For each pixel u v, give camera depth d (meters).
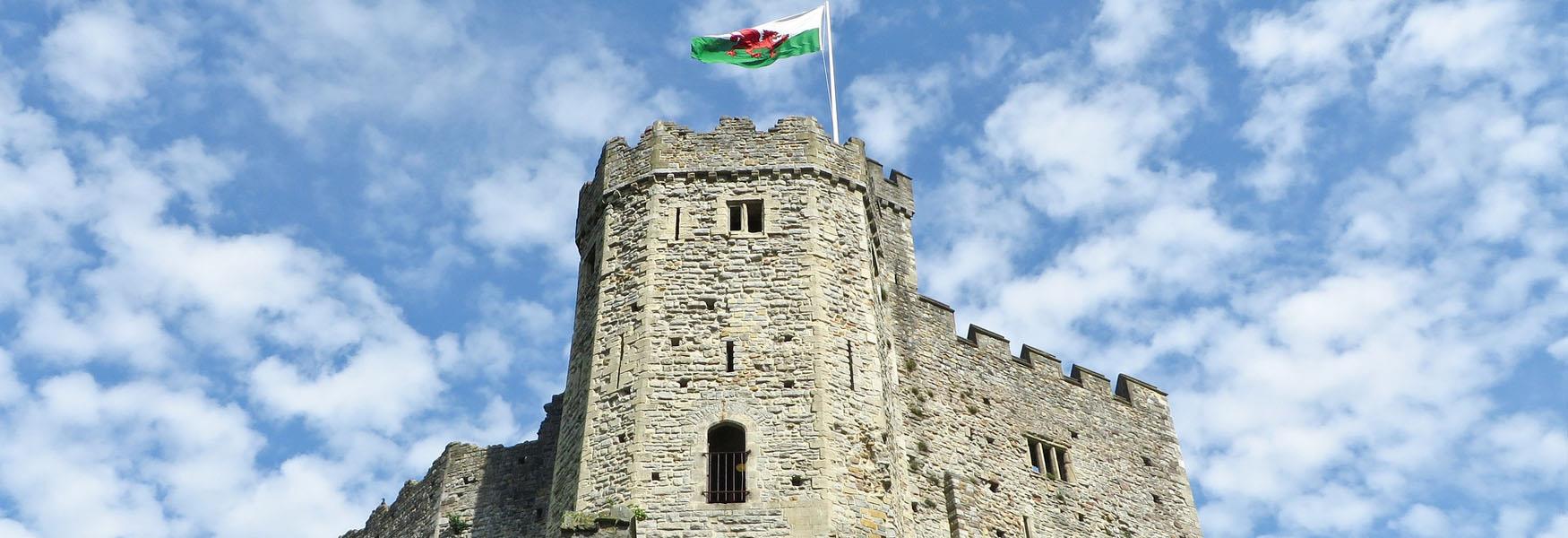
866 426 33.41
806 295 35.06
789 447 32.19
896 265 45.00
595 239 38.47
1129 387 47.34
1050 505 41.56
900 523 32.94
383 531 45.28
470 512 42.06
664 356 33.84
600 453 32.75
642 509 31.20
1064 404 44.88
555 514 33.25
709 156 38.25
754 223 37.41
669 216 36.97
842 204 37.91
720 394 33.12
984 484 40.44
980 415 42.19
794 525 30.91
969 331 44.78
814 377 33.34
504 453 43.03
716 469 32.53
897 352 41.38
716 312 34.72
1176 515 44.50
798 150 38.31
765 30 43.41
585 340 36.00
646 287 35.34
